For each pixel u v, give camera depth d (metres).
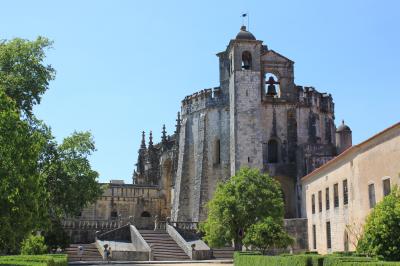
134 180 110.56
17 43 42.62
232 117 74.50
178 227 66.75
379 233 23.30
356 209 41.09
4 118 24.92
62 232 50.50
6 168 24.19
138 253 55.38
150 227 76.38
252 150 71.94
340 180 45.97
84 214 89.25
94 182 47.94
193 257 56.41
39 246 42.53
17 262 23.81
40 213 30.08
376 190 36.59
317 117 78.38
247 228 48.44
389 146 34.47
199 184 78.25
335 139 77.38
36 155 26.66
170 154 94.25
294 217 72.12
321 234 53.00
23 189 24.48
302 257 28.30
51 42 44.00
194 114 82.94
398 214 23.31
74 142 47.88
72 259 54.97
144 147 110.50
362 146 39.78
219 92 80.38
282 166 73.38
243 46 75.00
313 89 79.25
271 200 50.56
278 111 77.06
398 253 23.00
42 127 42.75
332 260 25.08
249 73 74.44
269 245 43.31
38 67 42.72
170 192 94.75
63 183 45.50
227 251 59.56
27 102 41.72
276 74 79.19
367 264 20.38
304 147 70.25
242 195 50.22
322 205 52.53
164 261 53.28
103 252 55.50
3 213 23.67
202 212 76.25
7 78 40.09
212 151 79.25
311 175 57.94
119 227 66.81
